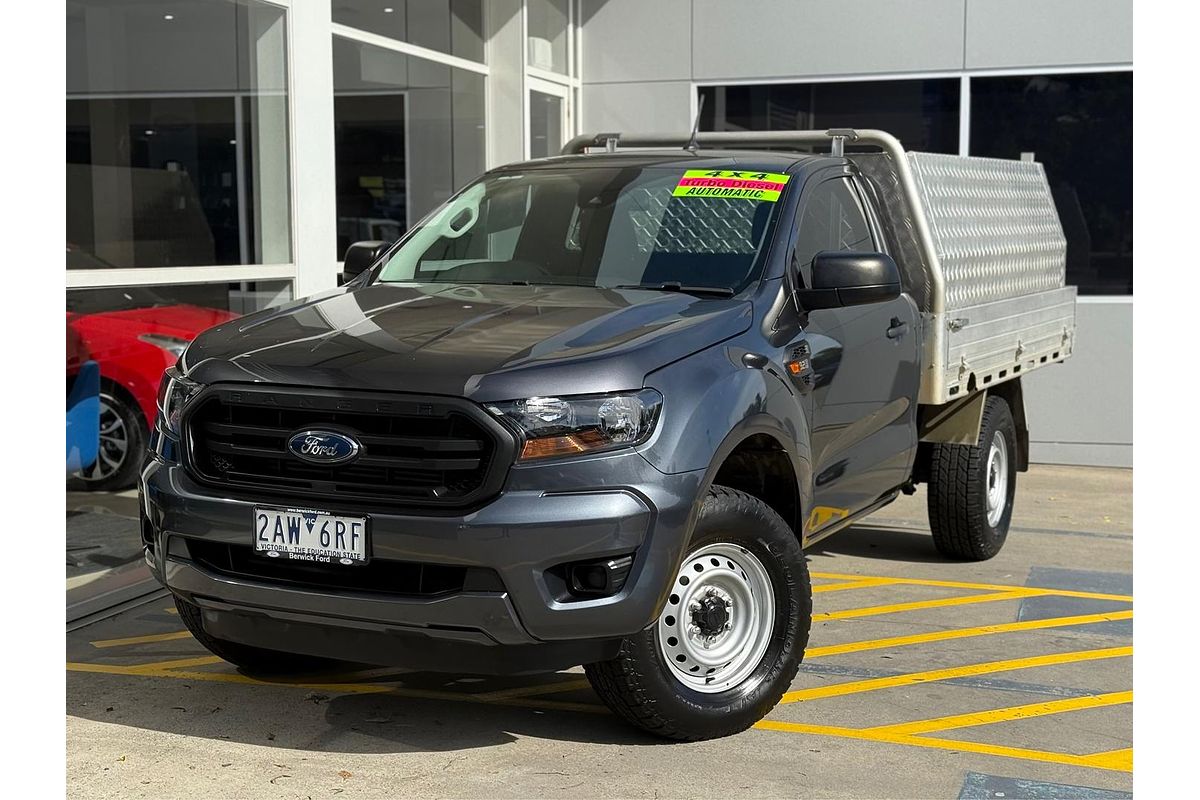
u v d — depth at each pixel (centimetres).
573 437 393
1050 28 1042
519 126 1035
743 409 431
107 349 631
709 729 439
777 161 552
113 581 641
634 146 701
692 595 435
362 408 400
